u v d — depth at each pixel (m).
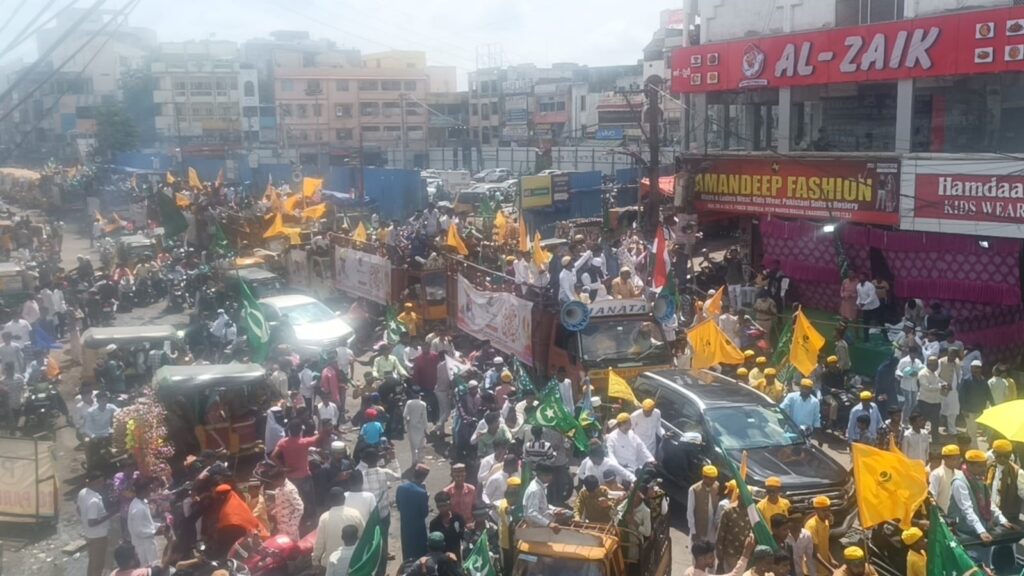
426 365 17.16
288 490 11.09
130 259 33.66
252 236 33.31
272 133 89.12
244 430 14.94
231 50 90.81
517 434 13.19
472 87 100.94
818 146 25.09
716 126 28.08
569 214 44.16
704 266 27.83
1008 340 20.20
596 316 17.23
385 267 24.69
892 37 21.89
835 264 23.00
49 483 13.28
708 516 10.56
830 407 16.70
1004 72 20.28
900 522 9.92
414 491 10.64
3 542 12.86
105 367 17.64
